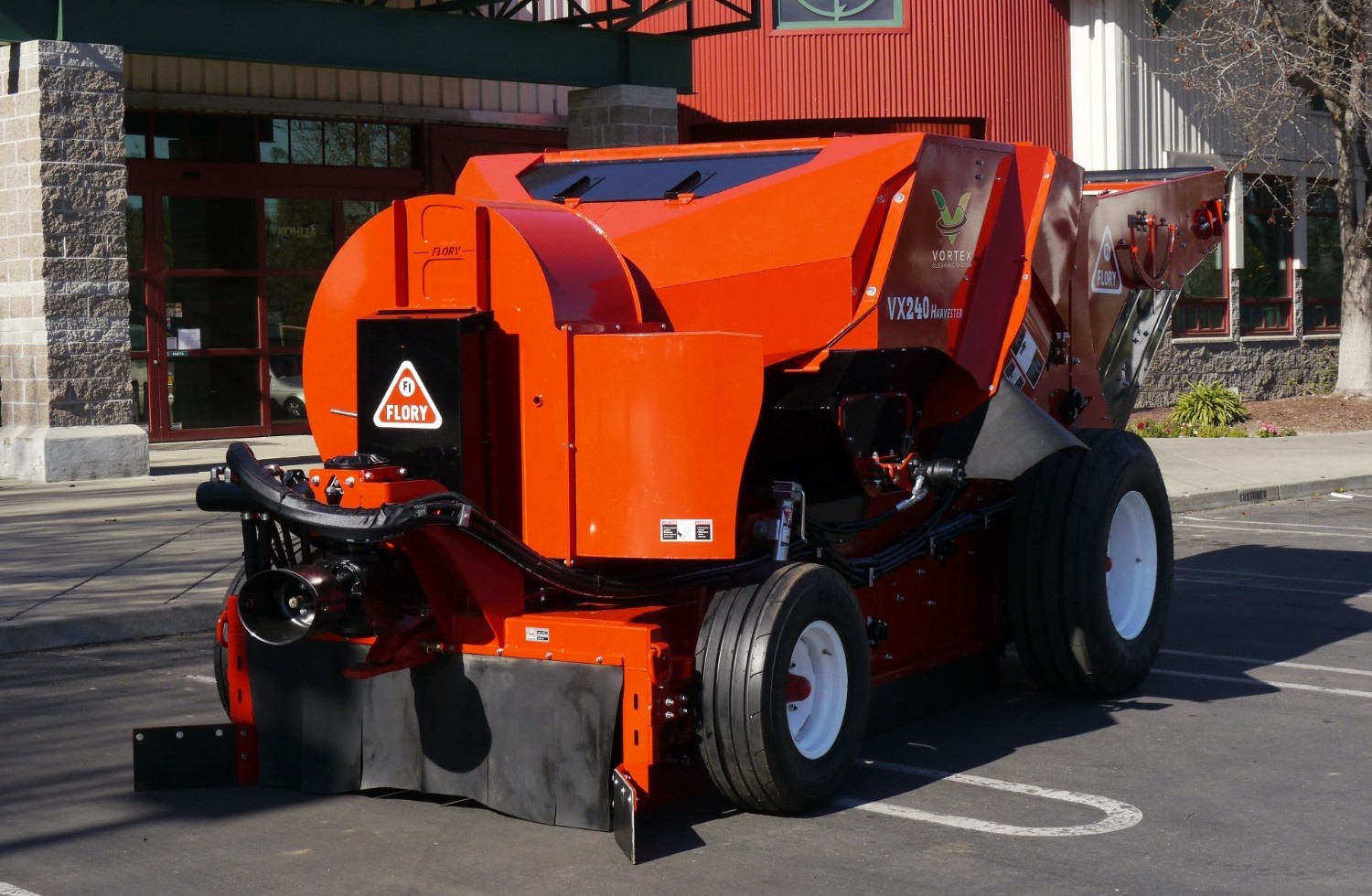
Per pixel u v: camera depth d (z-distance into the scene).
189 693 7.80
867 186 6.43
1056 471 7.54
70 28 14.16
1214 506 15.73
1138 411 24.59
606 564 5.95
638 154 7.16
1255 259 27.00
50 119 14.11
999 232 7.39
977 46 22.25
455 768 5.77
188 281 18.45
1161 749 6.79
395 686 5.91
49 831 5.69
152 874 5.22
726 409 5.45
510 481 5.76
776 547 5.93
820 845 5.47
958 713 7.54
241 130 18.66
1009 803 5.98
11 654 8.67
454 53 16.66
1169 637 9.32
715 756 5.60
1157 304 9.55
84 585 9.84
